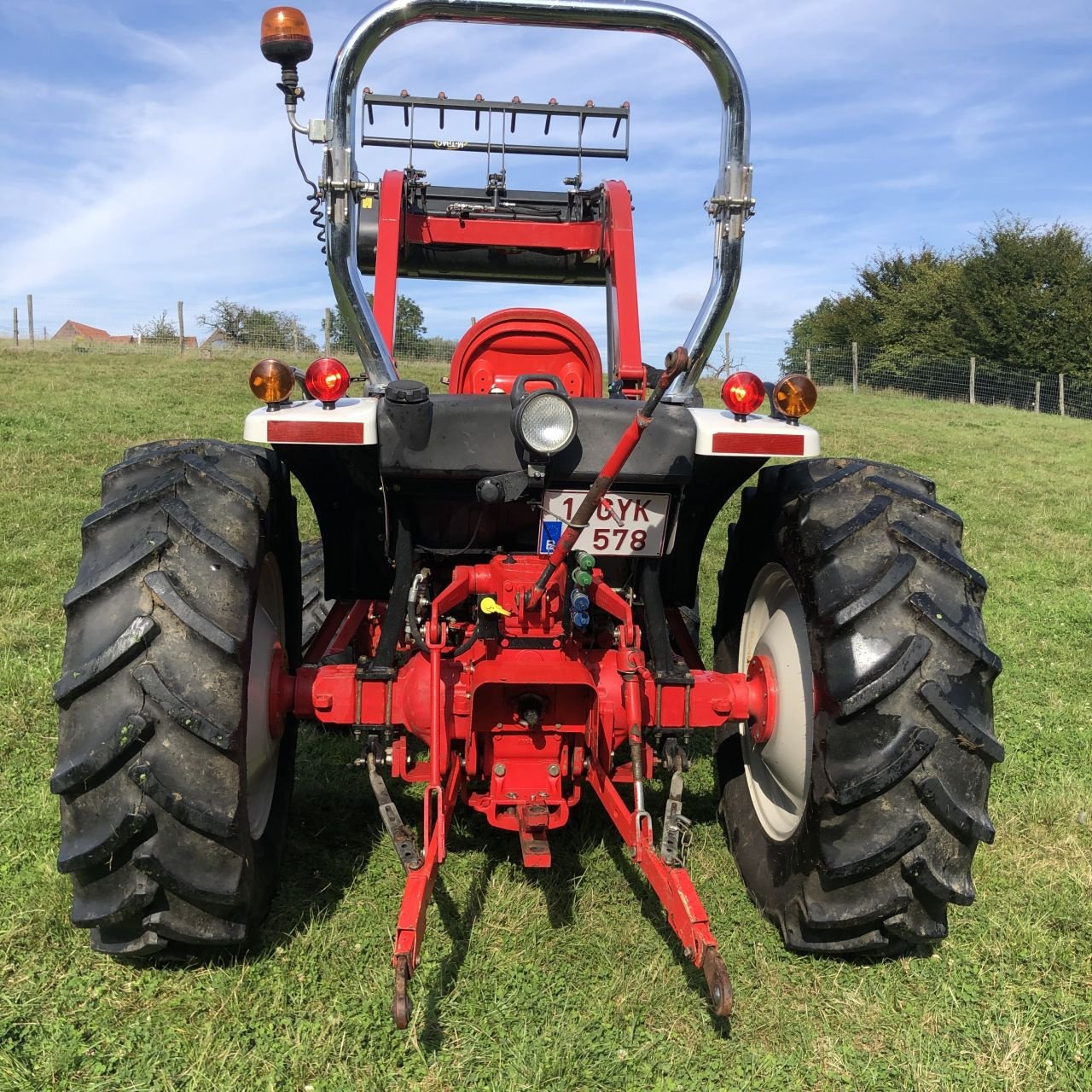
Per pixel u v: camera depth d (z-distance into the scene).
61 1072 1.95
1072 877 2.83
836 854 2.20
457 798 2.74
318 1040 2.06
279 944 2.35
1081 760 3.65
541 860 2.24
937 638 2.19
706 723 2.63
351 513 2.91
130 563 2.08
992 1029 2.19
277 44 2.51
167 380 16.16
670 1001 2.22
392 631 2.55
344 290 2.69
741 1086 1.99
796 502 2.46
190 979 2.22
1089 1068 2.08
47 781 3.09
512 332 3.67
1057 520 9.12
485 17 2.58
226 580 2.12
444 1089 1.96
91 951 2.30
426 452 2.31
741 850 2.78
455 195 4.10
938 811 2.15
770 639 2.69
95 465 8.55
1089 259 32.09
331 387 2.27
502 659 2.48
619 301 3.60
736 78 2.71
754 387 2.38
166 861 2.02
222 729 2.02
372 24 2.55
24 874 2.58
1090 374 31.36
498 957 2.34
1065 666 4.77
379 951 2.35
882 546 2.29
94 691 2.03
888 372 29.11
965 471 12.45
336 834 2.95
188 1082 1.95
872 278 41.56
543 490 2.45
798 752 2.48
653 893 2.63
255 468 2.37
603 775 2.53
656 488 2.45
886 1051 2.12
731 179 2.77
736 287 2.81
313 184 2.72
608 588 2.58
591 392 3.68
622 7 2.60
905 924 2.23
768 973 2.35
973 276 33.25
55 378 15.50
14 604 4.81
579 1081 1.99
